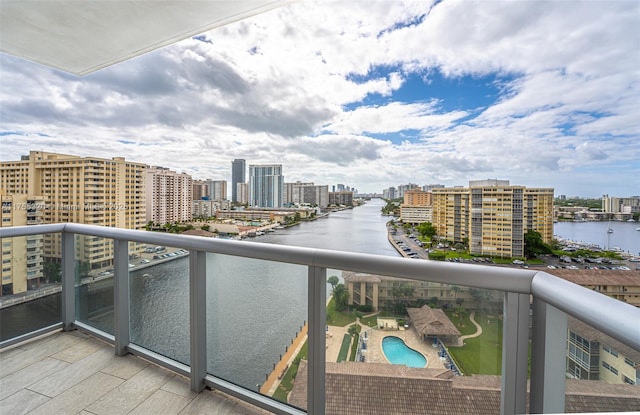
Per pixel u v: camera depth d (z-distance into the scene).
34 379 1.79
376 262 1.12
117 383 1.75
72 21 1.92
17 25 1.97
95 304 2.30
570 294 0.70
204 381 1.69
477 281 0.94
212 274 1.67
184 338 1.81
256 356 1.53
